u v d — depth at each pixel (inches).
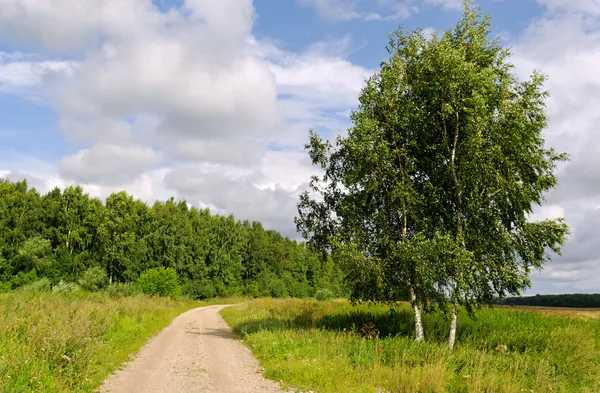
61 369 369.1
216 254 3558.1
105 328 642.2
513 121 692.7
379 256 744.3
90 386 370.9
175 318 1346.0
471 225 716.7
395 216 759.7
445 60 713.0
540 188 708.7
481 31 761.0
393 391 402.6
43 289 1523.1
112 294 1551.4
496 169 698.8
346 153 807.1
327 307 1182.3
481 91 701.3
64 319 541.0
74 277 2361.0
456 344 687.7
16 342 399.5
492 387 411.5
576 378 511.2
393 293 721.0
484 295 714.8
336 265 791.7
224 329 1034.1
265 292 3705.7
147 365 500.4
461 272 661.9
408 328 796.6
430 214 748.0
